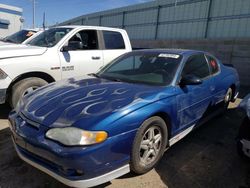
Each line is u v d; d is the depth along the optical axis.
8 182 2.86
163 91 3.22
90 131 2.42
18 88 4.60
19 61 4.58
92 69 5.68
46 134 2.50
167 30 19.47
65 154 2.35
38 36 5.91
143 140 2.93
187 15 17.73
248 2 13.97
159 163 3.37
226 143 4.09
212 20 15.97
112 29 6.36
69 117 2.55
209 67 4.51
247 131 3.20
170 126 3.31
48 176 2.99
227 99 5.34
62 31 5.60
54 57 5.04
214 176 3.15
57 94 3.09
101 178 2.52
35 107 2.87
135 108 2.76
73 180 2.41
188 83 3.48
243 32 14.33
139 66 3.90
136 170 2.90
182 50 4.27
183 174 3.16
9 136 4.02
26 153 2.72
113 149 2.54
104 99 2.85
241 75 11.02
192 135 4.35
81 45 5.48
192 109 3.75
